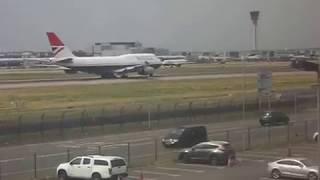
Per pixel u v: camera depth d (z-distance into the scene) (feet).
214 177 182.70
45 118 323.16
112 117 345.72
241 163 215.51
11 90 468.34
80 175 171.53
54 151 245.86
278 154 238.07
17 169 197.67
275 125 347.36
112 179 167.22
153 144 269.23
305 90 509.35
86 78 646.74
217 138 286.05
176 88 517.96
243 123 363.76
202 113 392.68
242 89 520.01
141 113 361.10
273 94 455.63
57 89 483.51
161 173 192.03
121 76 642.22
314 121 369.09
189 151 218.18
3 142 274.16
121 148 254.88
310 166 173.06
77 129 319.47
